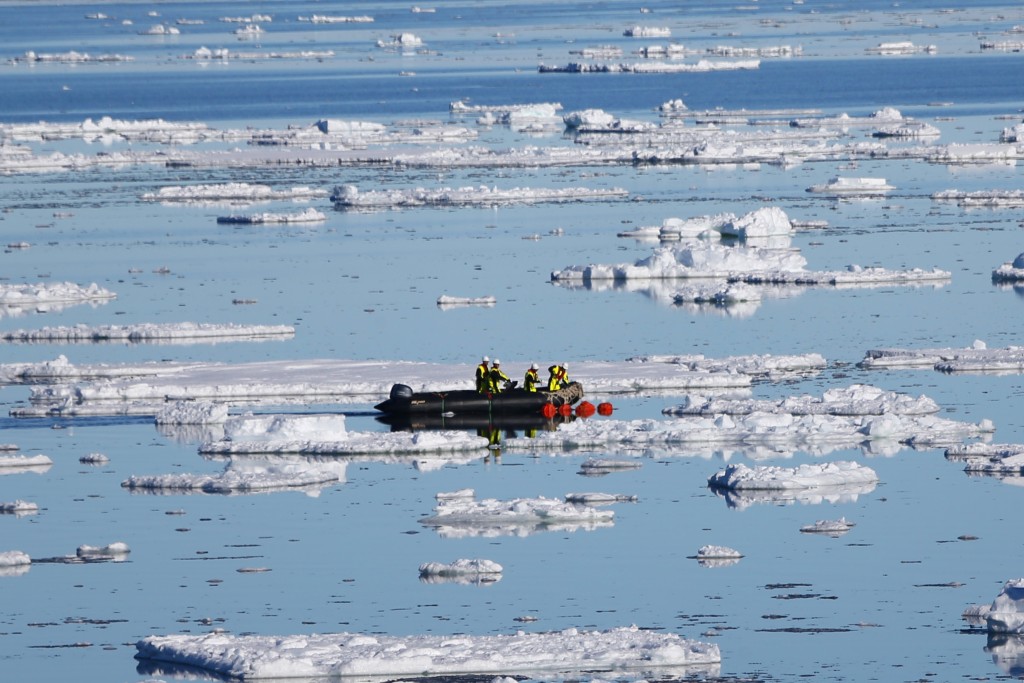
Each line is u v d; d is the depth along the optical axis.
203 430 193.62
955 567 136.75
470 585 134.50
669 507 157.25
